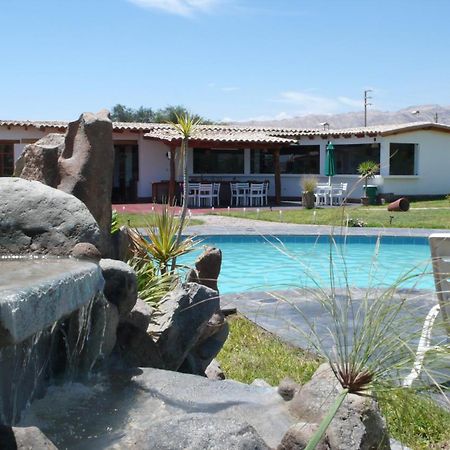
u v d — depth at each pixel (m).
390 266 4.17
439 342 3.65
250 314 8.01
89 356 4.06
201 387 4.11
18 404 3.42
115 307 4.25
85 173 5.24
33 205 4.46
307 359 6.13
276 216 24.19
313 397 3.64
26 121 31.42
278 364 6.07
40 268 3.81
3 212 4.42
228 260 16.27
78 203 4.55
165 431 2.81
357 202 33.28
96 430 3.41
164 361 4.78
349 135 33.06
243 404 3.87
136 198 32.56
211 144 29.81
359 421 3.12
